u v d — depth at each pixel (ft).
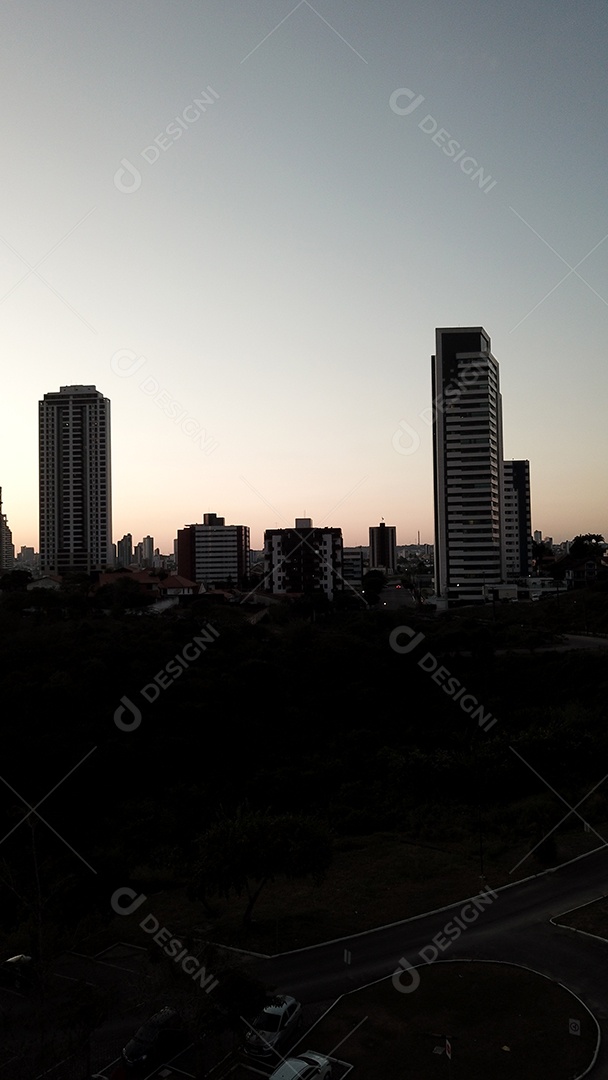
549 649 253.65
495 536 472.44
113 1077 68.39
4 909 105.19
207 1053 72.74
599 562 469.16
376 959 90.53
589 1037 71.82
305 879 120.26
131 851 133.08
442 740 191.11
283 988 84.07
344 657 226.17
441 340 476.95
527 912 103.04
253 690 199.00
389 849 135.03
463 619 317.01
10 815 133.80
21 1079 66.59
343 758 180.34
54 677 182.91
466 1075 66.54
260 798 159.84
